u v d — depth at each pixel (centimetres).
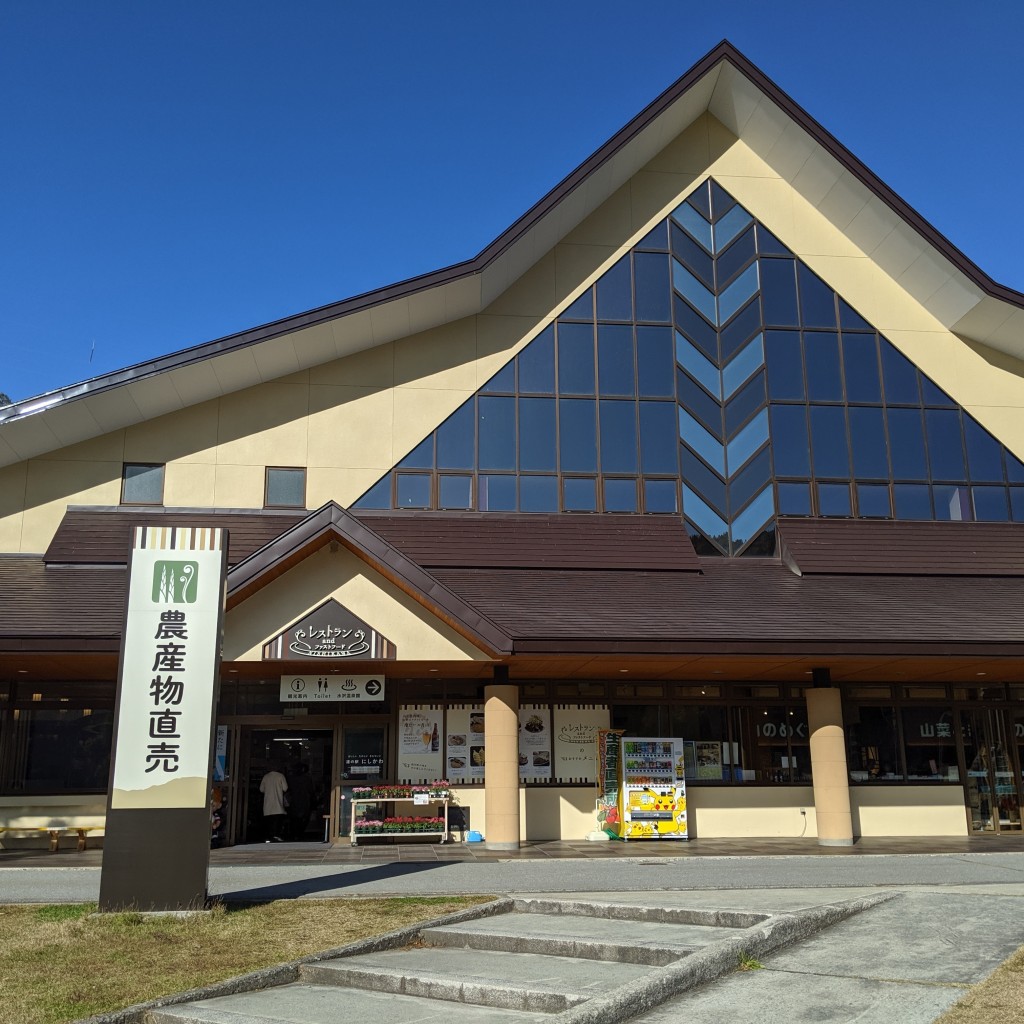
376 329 2341
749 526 2419
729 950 859
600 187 2483
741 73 2456
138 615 1202
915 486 2486
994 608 2120
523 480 2383
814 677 2072
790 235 2619
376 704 2127
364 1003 816
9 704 2067
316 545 1811
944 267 2445
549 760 2147
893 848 1920
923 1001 741
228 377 2277
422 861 1689
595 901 1154
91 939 991
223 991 832
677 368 2492
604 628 1870
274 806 2078
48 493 2244
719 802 2186
